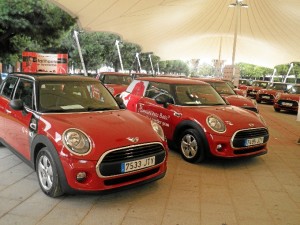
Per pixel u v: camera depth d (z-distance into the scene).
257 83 26.41
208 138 5.16
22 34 14.66
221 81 11.45
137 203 3.79
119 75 13.70
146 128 4.04
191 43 33.47
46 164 3.77
